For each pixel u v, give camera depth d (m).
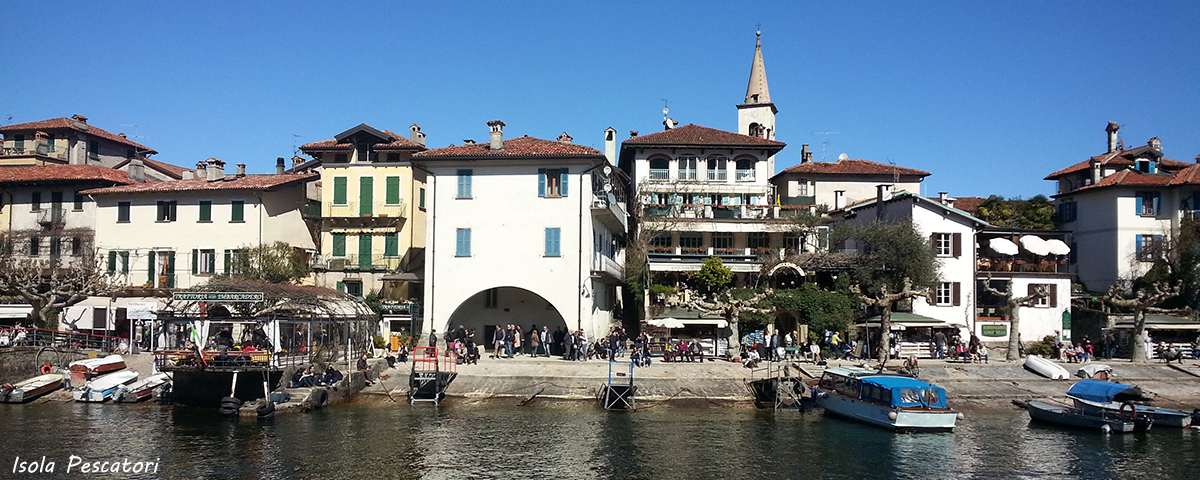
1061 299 54.41
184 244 55.78
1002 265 55.06
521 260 47.81
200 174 63.78
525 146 50.97
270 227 56.28
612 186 55.00
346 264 54.81
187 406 38.12
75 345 48.31
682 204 59.62
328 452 29.91
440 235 48.28
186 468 27.83
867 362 45.44
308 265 54.75
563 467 28.52
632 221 61.38
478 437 32.22
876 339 50.31
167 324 43.91
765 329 49.94
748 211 60.41
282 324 43.47
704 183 61.81
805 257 53.62
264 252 52.75
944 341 48.06
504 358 45.47
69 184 59.09
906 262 51.59
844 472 28.31
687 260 55.81
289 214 58.84
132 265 56.12
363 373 40.41
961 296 53.78
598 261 51.72
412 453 29.91
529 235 47.88
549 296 47.47
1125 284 58.88
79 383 41.03
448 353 42.88
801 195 69.44
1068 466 29.16
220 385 38.19
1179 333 53.47
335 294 43.19
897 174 69.31
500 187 48.34
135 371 42.44
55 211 59.12
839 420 36.16
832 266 53.28
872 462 29.48
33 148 74.19
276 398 36.28
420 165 48.69
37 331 48.09
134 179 64.69
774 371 41.81
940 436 33.34
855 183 69.75
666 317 49.06
